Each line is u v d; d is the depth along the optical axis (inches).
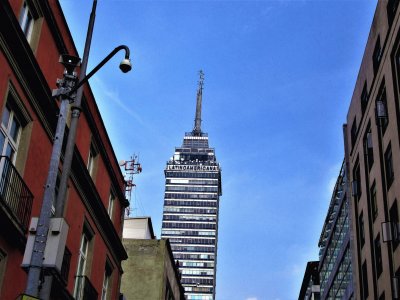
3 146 594.2
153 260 1434.5
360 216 1651.1
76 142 829.2
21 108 623.8
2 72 571.5
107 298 998.4
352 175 1756.9
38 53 678.5
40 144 674.2
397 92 1300.4
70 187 797.9
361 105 1667.1
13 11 591.8
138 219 1638.8
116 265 1057.5
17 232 576.4
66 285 733.3
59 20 739.4
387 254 1306.6
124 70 454.3
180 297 1745.8
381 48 1432.1
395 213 1294.3
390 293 1269.7
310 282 2674.7
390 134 1330.0
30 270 380.5
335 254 2048.5
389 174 1357.0
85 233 886.4
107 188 1003.9
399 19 1286.9
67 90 453.1
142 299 1379.2
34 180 659.4
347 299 1766.7
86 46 534.9
